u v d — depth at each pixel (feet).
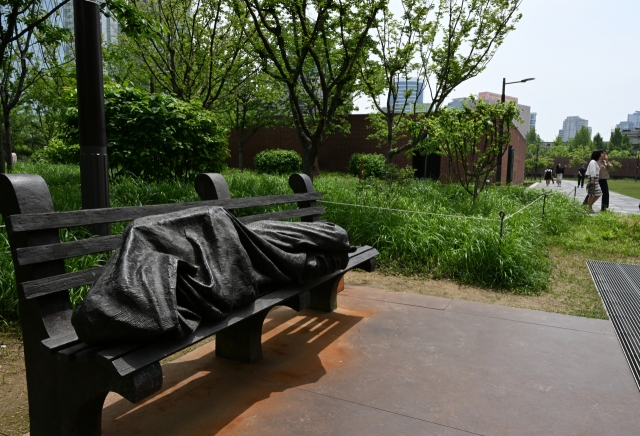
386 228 21.45
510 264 17.63
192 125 26.73
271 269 9.52
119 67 53.67
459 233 20.45
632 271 20.01
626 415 8.63
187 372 10.07
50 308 7.22
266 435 7.80
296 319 13.39
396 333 12.41
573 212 36.83
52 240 7.55
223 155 29.17
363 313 13.97
